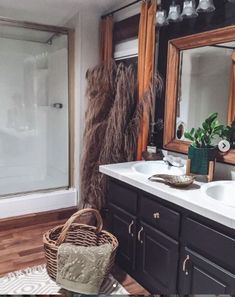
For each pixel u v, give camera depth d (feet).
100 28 10.72
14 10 10.27
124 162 8.84
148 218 6.52
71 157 11.60
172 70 8.12
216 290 5.04
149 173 7.72
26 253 8.37
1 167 11.89
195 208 5.19
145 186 6.35
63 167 11.85
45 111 12.23
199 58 7.41
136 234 6.94
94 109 9.72
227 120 6.87
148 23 8.36
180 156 8.11
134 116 8.92
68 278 6.48
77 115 11.03
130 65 9.27
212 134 6.77
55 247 6.70
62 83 11.48
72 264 6.46
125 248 7.34
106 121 9.53
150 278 6.61
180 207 5.68
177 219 5.74
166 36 8.28
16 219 10.08
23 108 12.14
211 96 7.21
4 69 11.57
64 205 11.20
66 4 9.87
